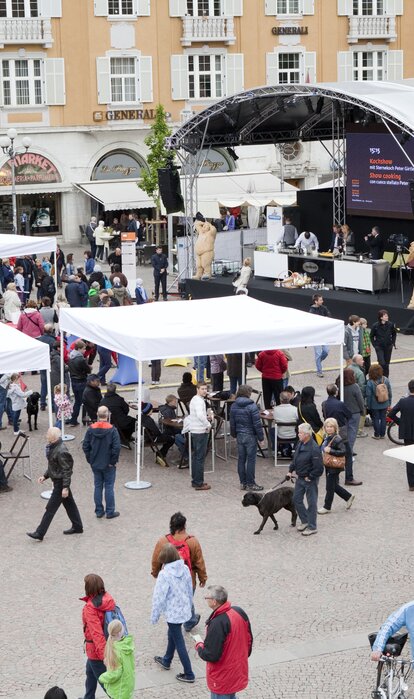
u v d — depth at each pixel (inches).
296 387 1128.8
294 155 2484.0
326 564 697.0
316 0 2388.0
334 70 2423.7
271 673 560.1
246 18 2347.4
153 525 765.9
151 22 2284.7
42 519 740.7
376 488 837.8
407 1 2450.8
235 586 664.4
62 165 2273.6
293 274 1566.2
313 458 738.2
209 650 481.4
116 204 2158.0
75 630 611.5
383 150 1619.1
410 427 847.7
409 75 2479.1
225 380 1159.6
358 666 565.3
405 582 669.3
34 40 2199.8
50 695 415.5
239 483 855.1
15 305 1347.2
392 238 1523.1
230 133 1712.6
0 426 991.6
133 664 486.0
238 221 2177.7
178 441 890.7
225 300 994.7
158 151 2063.2
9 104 2220.7
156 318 912.3
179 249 1724.9
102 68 2263.8
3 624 619.5
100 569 693.3
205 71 2347.4
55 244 1407.5
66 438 960.3
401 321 1380.4
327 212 1839.3
